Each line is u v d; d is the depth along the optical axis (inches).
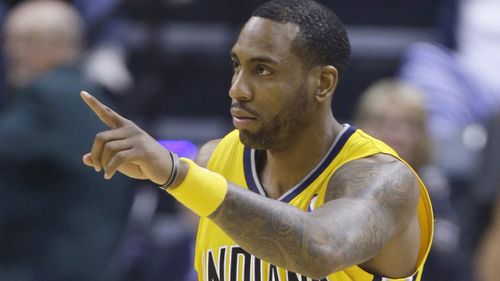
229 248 425.4
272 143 410.3
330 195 403.9
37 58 676.7
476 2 938.7
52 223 645.3
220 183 370.0
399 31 878.4
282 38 398.9
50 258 642.8
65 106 652.7
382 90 671.8
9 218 643.5
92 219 649.6
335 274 411.8
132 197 709.9
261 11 403.2
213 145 453.7
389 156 414.0
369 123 668.7
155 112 781.9
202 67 863.1
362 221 379.9
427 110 724.0
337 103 867.4
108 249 654.5
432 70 845.2
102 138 358.6
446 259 663.1
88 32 828.6
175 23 861.8
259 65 399.5
